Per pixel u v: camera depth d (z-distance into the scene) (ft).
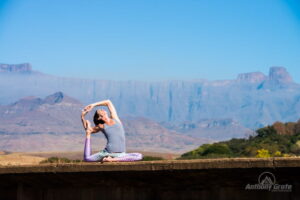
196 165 33.71
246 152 289.12
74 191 37.01
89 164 35.09
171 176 34.68
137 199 36.19
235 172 33.73
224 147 299.38
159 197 35.83
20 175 36.40
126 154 37.47
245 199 34.76
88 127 38.37
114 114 38.68
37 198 37.35
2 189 38.22
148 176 34.94
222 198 35.09
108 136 37.70
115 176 35.27
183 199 35.70
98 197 36.63
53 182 36.76
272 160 32.99
